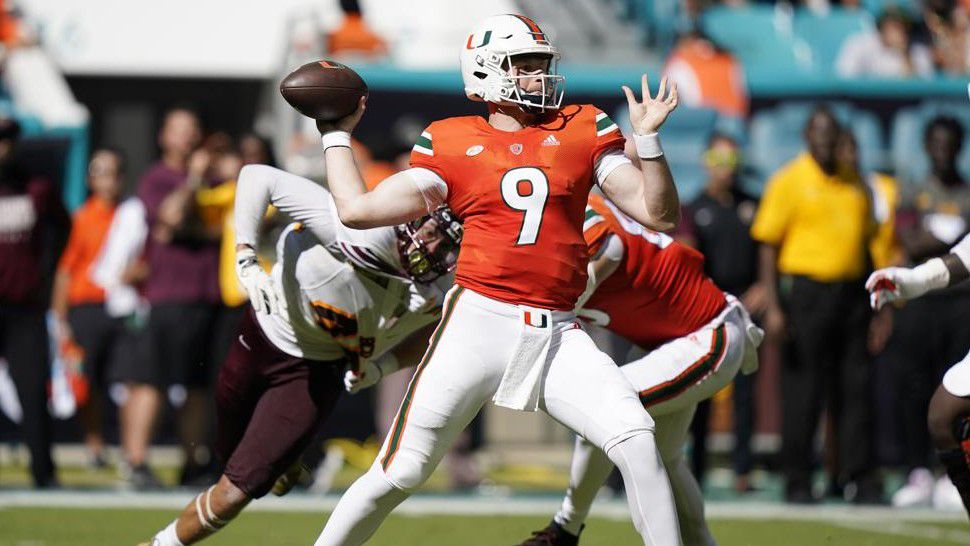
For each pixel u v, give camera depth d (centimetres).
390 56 4131
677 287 1753
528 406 1491
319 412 1712
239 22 4606
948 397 1698
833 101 3922
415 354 1770
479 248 1484
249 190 1634
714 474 3575
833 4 5141
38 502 2725
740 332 1798
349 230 1602
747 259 3081
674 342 1769
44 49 4484
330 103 1509
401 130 3562
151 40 4566
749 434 3159
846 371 2981
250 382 1723
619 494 2980
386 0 4462
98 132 4609
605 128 1508
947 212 2966
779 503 2961
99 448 3409
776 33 5028
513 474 3453
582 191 1495
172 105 4675
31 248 2897
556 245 1478
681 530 1848
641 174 1493
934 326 3014
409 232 1592
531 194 1469
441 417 1481
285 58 4066
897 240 3091
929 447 3042
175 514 2570
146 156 4638
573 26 4850
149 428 3009
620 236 1722
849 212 2933
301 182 1653
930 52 4881
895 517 2731
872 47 4750
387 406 2948
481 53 1510
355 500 1512
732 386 3175
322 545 1519
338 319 1648
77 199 3812
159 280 2997
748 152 3884
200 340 3008
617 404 1455
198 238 3003
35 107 4006
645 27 4888
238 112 4738
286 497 2945
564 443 3869
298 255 1659
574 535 1867
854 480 2997
